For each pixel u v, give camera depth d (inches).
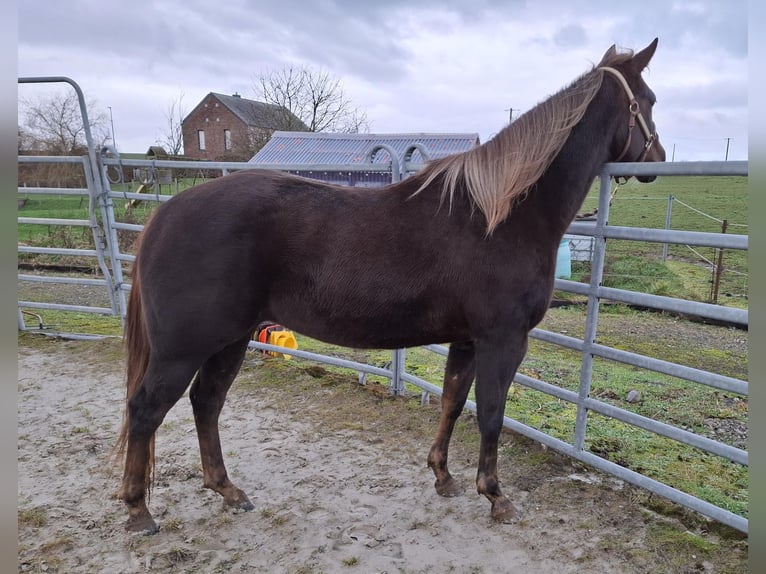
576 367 191.2
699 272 346.9
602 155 97.3
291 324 92.0
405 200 90.0
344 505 102.0
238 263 84.7
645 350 213.6
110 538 91.6
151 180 177.5
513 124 92.4
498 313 87.4
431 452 105.3
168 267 84.3
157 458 118.0
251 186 88.0
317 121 833.5
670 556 86.3
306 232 86.0
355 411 143.3
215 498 103.8
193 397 100.0
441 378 172.6
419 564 85.9
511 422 125.4
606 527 94.0
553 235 91.6
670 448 124.4
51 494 104.3
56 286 306.5
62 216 416.2
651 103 101.0
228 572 84.1
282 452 121.9
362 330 90.2
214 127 1279.5
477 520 97.2
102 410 142.8
